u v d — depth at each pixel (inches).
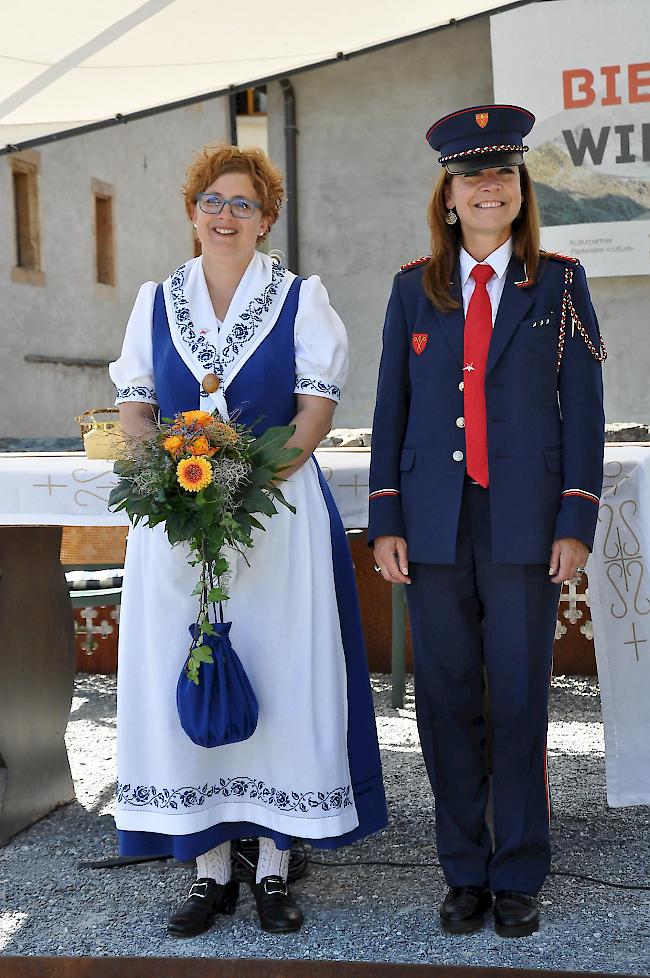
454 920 111.5
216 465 105.4
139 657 114.7
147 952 110.3
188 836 112.3
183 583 112.2
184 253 824.3
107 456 140.0
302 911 118.0
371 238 316.8
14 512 133.0
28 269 632.4
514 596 109.2
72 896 124.5
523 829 111.9
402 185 314.0
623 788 129.6
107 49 178.7
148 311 119.3
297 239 319.6
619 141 282.4
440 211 111.8
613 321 294.4
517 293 109.1
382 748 176.7
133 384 119.0
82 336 687.1
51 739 152.1
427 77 309.1
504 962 105.3
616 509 127.4
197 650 108.5
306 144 317.1
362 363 320.5
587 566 128.4
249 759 115.3
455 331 110.6
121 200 733.3
